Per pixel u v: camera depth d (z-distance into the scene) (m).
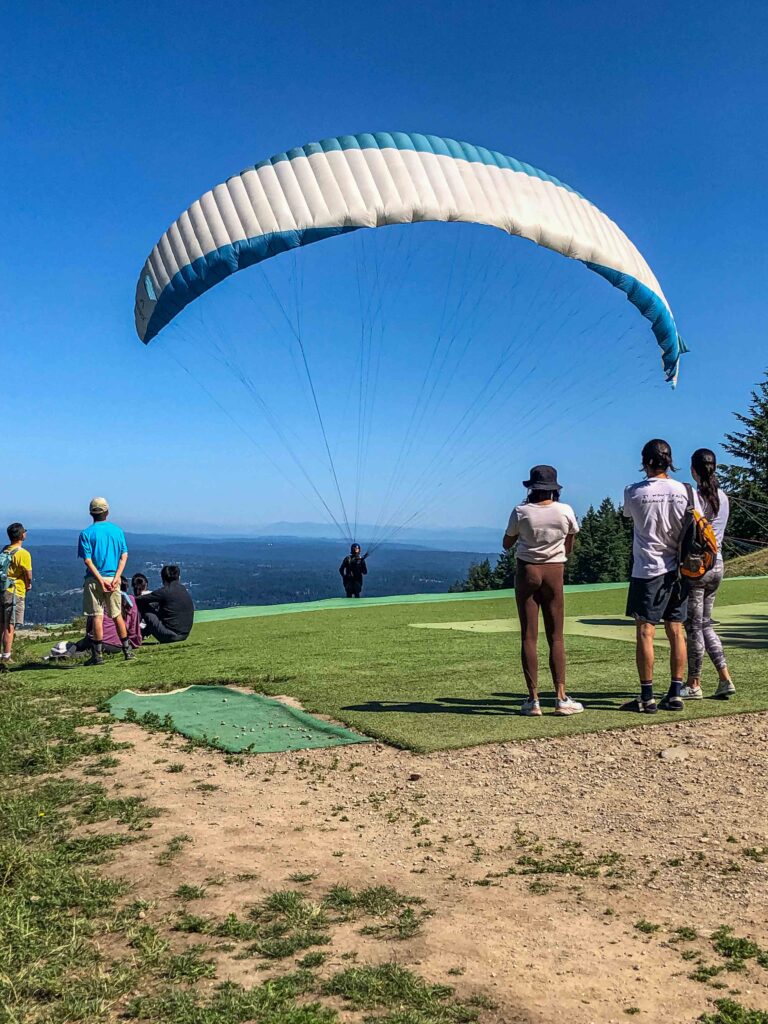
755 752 5.62
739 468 50.66
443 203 11.02
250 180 11.33
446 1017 2.81
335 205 10.92
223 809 5.00
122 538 11.12
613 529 73.44
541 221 11.47
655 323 12.93
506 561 83.06
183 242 11.45
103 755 6.25
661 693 7.51
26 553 11.77
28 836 4.64
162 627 12.52
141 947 3.31
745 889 3.69
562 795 5.05
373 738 6.38
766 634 10.72
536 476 6.85
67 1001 2.93
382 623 13.57
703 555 6.68
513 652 9.93
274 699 7.78
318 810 4.96
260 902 3.73
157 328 12.11
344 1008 2.88
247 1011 2.84
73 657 11.52
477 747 6.05
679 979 3.02
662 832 4.40
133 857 4.28
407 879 3.96
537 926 3.44
